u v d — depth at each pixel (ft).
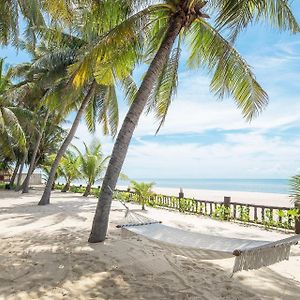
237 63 24.08
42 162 87.10
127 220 19.89
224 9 17.78
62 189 71.51
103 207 19.61
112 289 12.53
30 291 12.04
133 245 18.75
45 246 18.33
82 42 42.32
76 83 21.99
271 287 13.16
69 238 20.51
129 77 43.47
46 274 13.80
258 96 24.27
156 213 36.83
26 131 68.95
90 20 23.63
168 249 14.90
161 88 27.84
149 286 12.89
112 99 47.88
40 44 51.42
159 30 24.77
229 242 14.46
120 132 20.38
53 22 22.91
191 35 27.07
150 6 21.29
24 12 24.35
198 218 34.27
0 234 21.90
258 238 24.00
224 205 33.94
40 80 45.01
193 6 20.94
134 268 14.90
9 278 13.24
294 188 26.50
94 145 60.64
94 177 59.21
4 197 54.03
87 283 13.03
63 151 43.55
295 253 18.86
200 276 14.25
